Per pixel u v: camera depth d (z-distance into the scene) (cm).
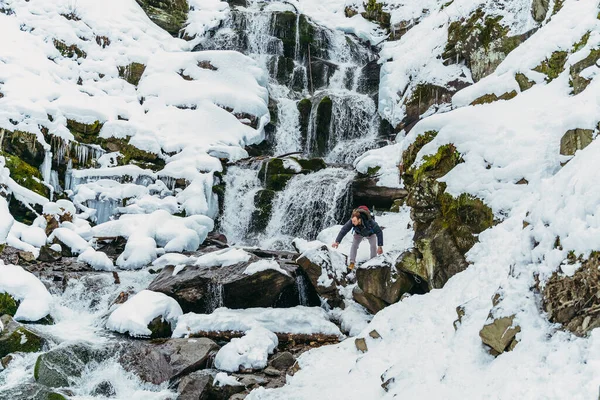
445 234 699
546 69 801
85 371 684
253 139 1499
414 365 511
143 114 1459
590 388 351
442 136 761
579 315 416
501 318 459
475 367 463
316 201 1263
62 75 1458
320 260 863
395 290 740
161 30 1769
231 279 862
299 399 559
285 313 805
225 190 1334
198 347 707
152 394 628
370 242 852
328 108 1594
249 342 707
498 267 565
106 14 1658
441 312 584
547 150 655
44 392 608
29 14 1538
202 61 1606
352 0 1989
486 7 1341
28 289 827
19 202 1144
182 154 1360
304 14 1936
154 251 1066
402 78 1547
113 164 1326
